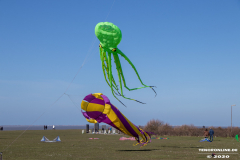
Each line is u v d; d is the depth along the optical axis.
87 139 33.84
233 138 40.16
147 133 20.33
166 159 14.67
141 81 16.45
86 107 18.12
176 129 51.84
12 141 28.81
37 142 27.45
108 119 18.69
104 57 16.12
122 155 16.50
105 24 15.32
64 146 22.83
